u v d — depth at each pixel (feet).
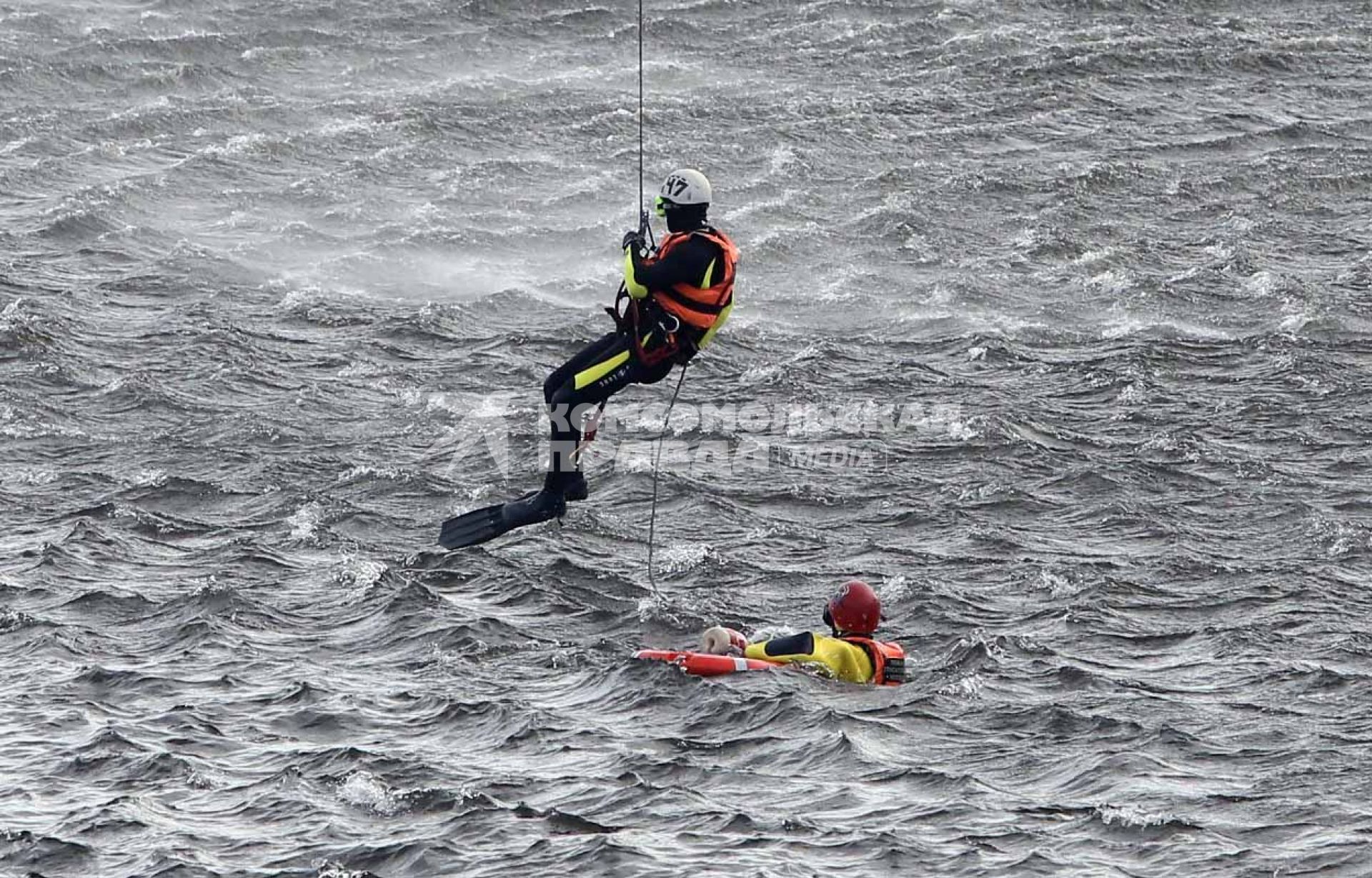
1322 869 145.07
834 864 147.02
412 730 184.34
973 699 193.77
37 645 212.02
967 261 476.95
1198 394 366.84
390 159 558.15
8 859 149.89
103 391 347.15
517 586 239.91
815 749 175.52
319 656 211.20
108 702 192.54
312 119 599.98
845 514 285.23
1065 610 232.73
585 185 539.70
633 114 615.98
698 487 293.84
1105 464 313.73
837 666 198.18
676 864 146.61
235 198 513.45
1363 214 536.42
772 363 382.42
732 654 202.69
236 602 227.81
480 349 390.63
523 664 207.62
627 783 165.89
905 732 181.98
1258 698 197.57
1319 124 627.46
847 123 611.88
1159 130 617.21
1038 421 340.80
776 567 256.52
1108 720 185.06
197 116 592.19
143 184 515.09
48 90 614.75
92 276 437.99
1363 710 192.54
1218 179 561.43
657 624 226.99
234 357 374.02
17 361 362.53
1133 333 417.28
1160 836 152.46
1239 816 158.30
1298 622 230.89
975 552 264.93
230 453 311.27
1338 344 408.67
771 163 565.94
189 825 156.76
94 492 286.46
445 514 281.13
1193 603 239.30
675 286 165.78
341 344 392.27
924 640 222.28
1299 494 299.58
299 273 449.89
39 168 528.63
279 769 170.91
